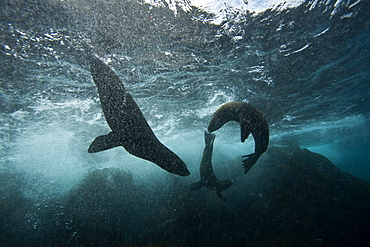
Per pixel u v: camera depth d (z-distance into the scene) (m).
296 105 13.44
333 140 26.69
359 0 6.52
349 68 10.09
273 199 10.94
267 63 8.95
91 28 6.11
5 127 10.76
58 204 11.80
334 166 13.22
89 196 11.77
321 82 10.99
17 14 5.34
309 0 6.47
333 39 7.98
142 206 12.31
